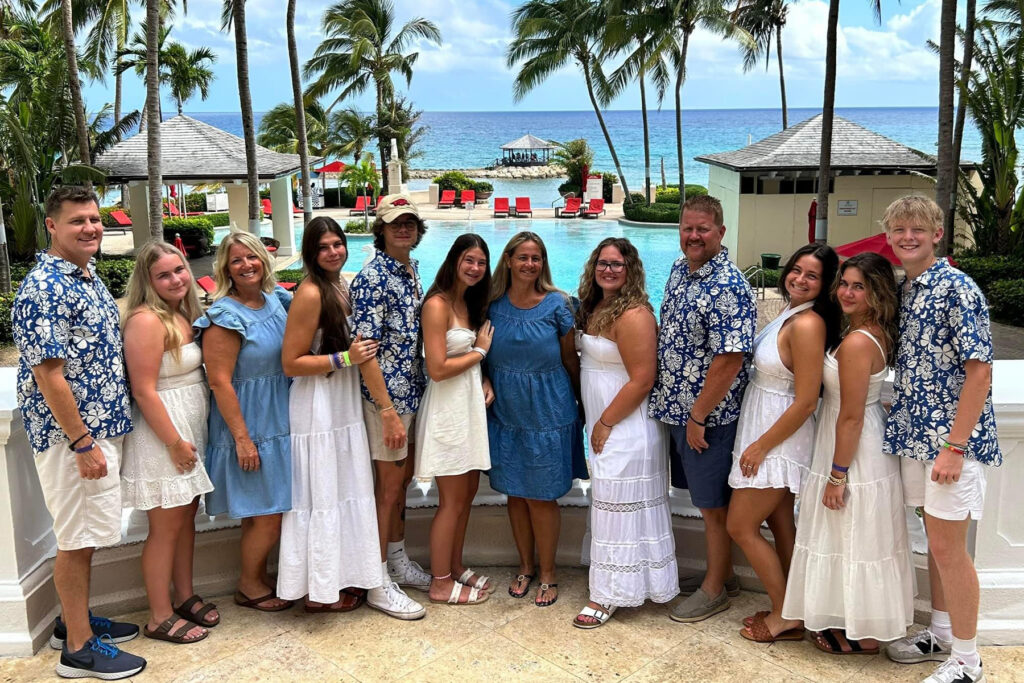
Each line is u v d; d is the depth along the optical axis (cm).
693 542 367
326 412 320
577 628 331
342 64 3738
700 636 325
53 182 1911
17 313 269
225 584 357
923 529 335
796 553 308
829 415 297
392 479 341
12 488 303
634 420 328
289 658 311
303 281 313
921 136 10850
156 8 1582
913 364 277
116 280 1666
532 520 349
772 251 2006
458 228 2734
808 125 2064
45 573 321
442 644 320
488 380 343
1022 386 313
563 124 19325
